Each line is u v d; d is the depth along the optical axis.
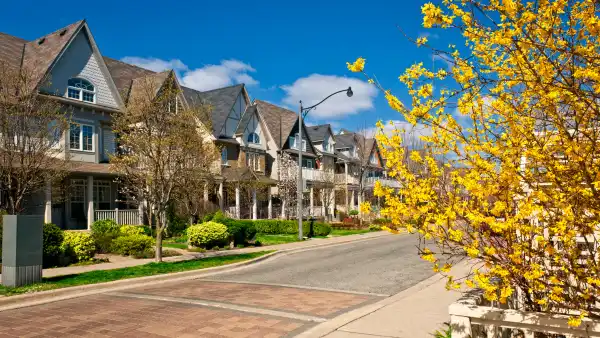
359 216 40.31
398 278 12.27
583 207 3.46
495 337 4.07
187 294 10.00
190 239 19.55
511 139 3.68
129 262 15.37
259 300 9.29
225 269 14.31
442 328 6.57
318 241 23.92
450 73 3.84
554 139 3.57
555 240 4.09
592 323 3.56
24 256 10.41
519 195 3.84
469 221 3.75
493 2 3.44
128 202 24.23
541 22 3.39
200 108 18.06
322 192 42.50
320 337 6.27
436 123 3.77
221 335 6.71
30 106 15.39
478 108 3.82
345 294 10.01
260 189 35.47
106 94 25.05
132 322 7.51
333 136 50.03
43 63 22.22
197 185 23.41
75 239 15.16
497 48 3.75
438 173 3.98
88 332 6.94
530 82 3.46
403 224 3.96
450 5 3.60
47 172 16.34
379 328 6.65
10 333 6.96
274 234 28.64
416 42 3.84
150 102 14.83
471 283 3.87
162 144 14.35
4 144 14.66
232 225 21.14
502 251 3.71
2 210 14.85
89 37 24.30
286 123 43.03
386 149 4.11
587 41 3.59
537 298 4.11
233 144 35.31
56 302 9.33
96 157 24.23
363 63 3.86
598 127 3.46
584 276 3.56
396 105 3.86
